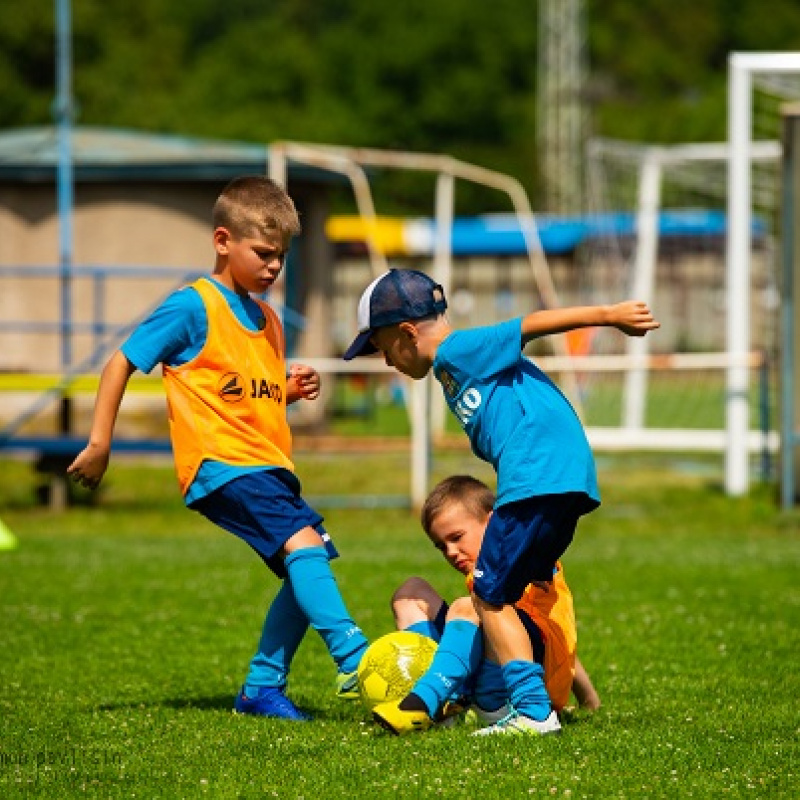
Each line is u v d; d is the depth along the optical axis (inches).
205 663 1176.2
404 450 2960.1
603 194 4608.8
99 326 2837.1
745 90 2620.6
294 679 1104.8
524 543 839.7
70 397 2810.0
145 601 1519.4
